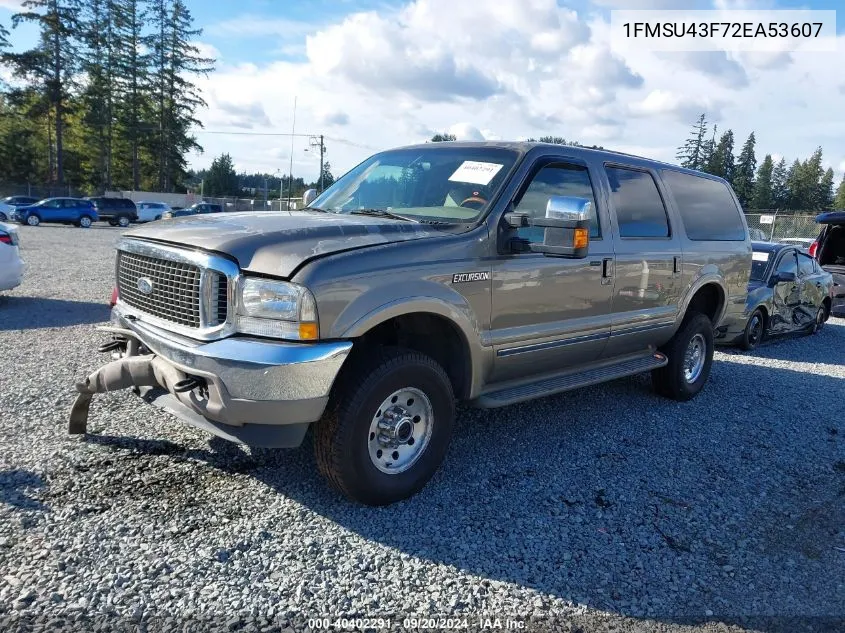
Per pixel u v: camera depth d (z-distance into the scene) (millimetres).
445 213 4102
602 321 4855
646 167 5508
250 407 3076
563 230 3709
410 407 3654
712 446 4953
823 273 11641
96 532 3113
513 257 4059
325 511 3490
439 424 3727
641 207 5316
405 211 4254
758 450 4945
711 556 3340
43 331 7371
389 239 3516
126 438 4230
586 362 4996
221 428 3324
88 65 62219
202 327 3238
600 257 4723
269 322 3117
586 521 3605
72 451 3986
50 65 58594
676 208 5730
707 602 2938
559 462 4422
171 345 3299
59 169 60875
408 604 2766
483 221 3934
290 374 3047
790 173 99188
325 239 3340
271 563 2982
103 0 62938
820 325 11844
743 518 3791
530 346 4289
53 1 58344
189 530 3199
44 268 13773
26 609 2541
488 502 3750
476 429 4965
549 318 4395
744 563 3293
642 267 5141
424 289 3514
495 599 2842
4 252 8977
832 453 5004
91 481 3619
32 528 3107
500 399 4129
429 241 3633
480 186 4172
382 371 3355
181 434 4340
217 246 3217
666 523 3652
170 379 3293
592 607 2840
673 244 5559
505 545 3287
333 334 3152
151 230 3723
